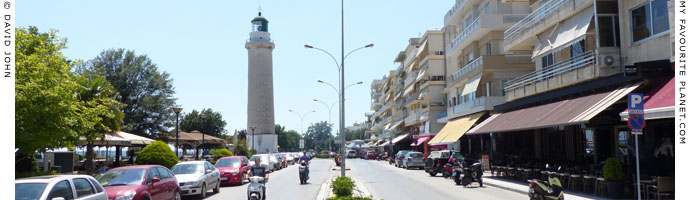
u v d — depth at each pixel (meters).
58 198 8.04
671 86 13.69
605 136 21.34
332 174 34.47
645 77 15.13
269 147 74.69
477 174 21.61
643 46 16.69
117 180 12.77
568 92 20.50
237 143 57.12
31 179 8.73
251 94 75.88
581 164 19.34
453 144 44.16
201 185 17.67
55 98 12.98
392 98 89.00
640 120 10.59
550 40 23.05
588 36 21.00
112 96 24.38
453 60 48.22
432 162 30.31
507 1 34.81
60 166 25.23
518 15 34.03
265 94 75.81
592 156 22.64
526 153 30.42
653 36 16.12
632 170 18.41
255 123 75.19
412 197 17.17
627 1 17.67
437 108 49.62
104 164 30.45
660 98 13.29
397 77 80.62
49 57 13.64
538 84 23.81
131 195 11.52
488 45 35.88
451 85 43.31
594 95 18.30
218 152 42.22
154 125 54.88
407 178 28.34
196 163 19.39
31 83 12.34
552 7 23.31
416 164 40.41
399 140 68.25
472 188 20.80
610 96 16.58
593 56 18.92
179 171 18.80
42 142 13.09
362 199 11.23
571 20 21.52
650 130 17.44
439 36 51.09
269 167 37.03
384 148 97.00
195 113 75.88
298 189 21.70
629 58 17.50
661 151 16.77
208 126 75.19
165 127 56.22
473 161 30.14
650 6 16.34
